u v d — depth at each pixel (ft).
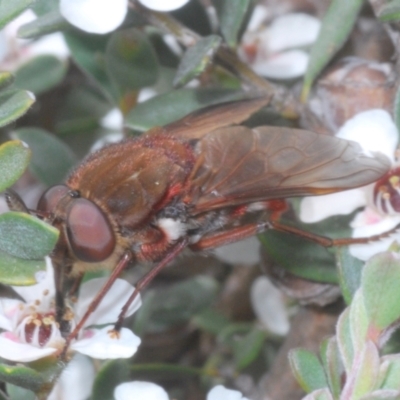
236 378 0.68
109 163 0.60
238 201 0.60
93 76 0.66
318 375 0.58
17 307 0.59
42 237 0.55
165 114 0.63
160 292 0.68
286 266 0.61
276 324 0.69
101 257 0.59
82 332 0.59
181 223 0.61
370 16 0.65
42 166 0.66
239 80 0.64
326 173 0.60
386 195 0.60
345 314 0.57
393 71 0.62
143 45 0.64
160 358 0.70
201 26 0.64
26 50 0.70
